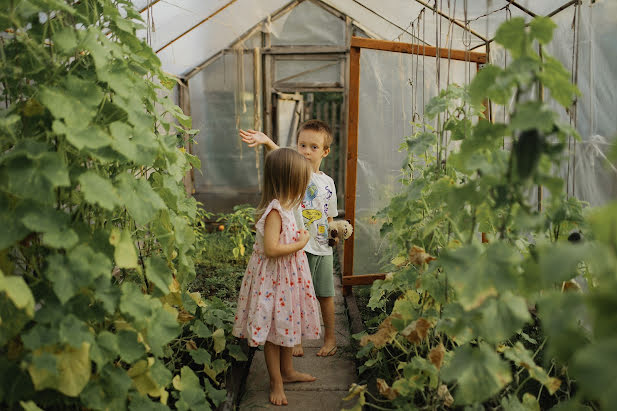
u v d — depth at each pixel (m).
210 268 3.90
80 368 1.14
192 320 2.02
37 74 1.30
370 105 3.55
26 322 1.17
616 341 0.68
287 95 6.46
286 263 1.98
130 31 1.46
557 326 0.80
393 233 2.20
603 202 2.41
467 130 1.64
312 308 2.04
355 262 3.47
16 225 1.10
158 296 1.50
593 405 1.52
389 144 3.61
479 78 1.16
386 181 3.63
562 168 2.69
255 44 6.05
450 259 1.08
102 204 1.17
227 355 2.27
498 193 1.11
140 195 1.36
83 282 1.14
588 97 2.52
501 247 1.07
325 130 2.58
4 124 1.07
